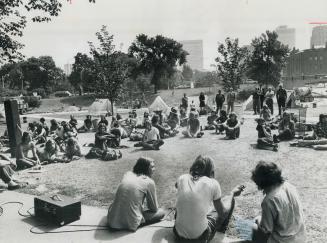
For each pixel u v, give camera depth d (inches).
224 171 443.8
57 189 392.5
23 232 257.3
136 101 2000.5
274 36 2834.6
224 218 226.7
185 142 684.1
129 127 809.5
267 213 186.1
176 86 5359.3
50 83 5064.0
